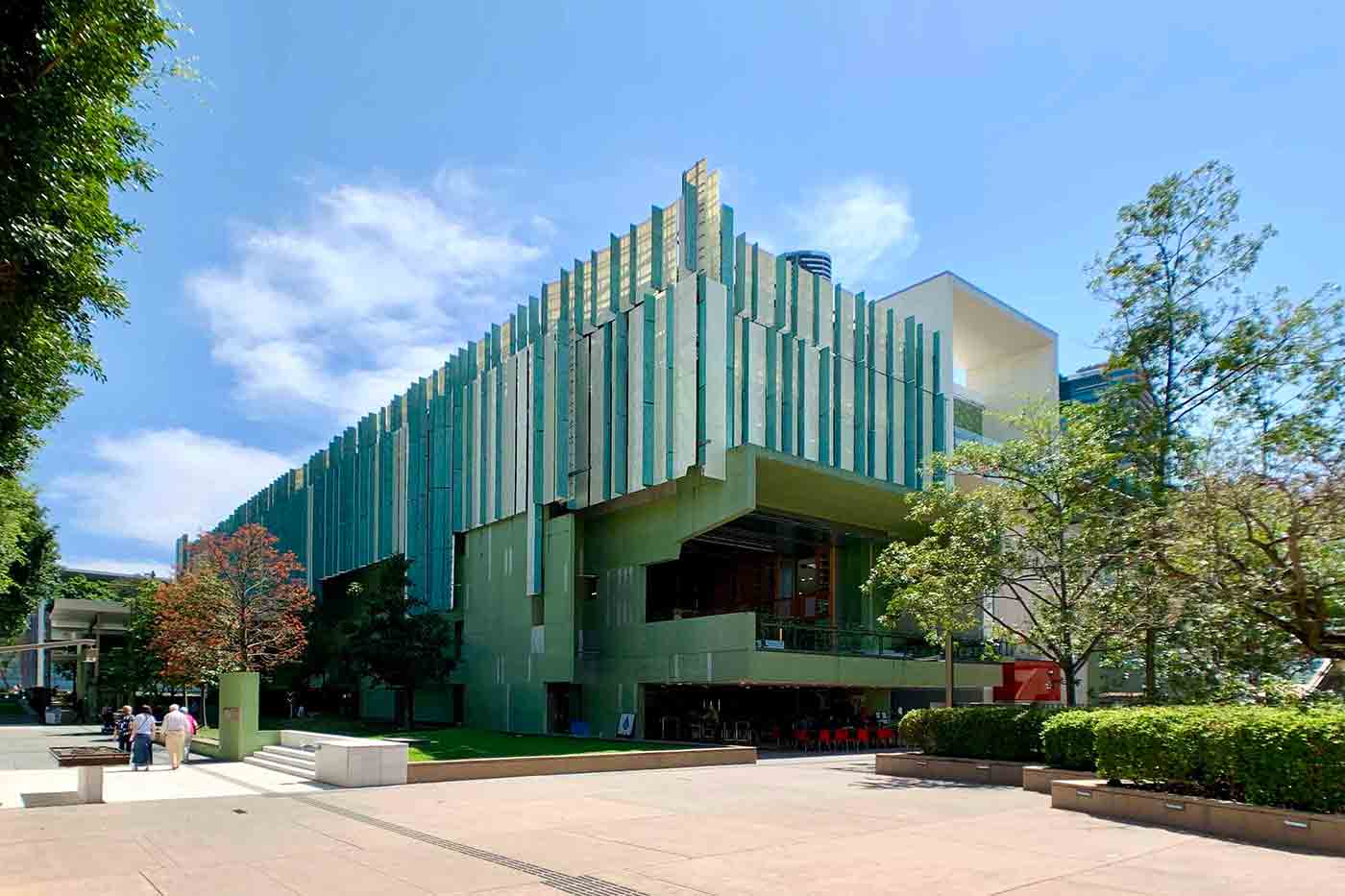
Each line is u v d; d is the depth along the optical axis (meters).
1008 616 43.38
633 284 36.22
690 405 33.19
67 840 12.13
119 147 10.66
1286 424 16.73
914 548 22.36
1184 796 12.53
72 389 16.02
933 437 41.91
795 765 23.53
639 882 9.45
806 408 36.19
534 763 20.77
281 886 9.38
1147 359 19.52
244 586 41.94
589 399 37.59
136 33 9.86
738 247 34.59
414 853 11.13
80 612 70.12
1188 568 16.03
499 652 41.41
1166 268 19.39
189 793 17.59
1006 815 13.62
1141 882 9.14
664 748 27.45
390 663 39.31
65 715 63.78
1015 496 20.39
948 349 43.62
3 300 9.95
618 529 38.53
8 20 9.09
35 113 9.21
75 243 10.39
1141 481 18.95
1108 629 17.88
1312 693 17.08
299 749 23.34
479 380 44.12
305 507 62.53
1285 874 9.39
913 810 14.38
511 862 10.50
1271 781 11.46
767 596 48.81
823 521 40.84
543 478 39.06
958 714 19.84
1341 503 13.98
